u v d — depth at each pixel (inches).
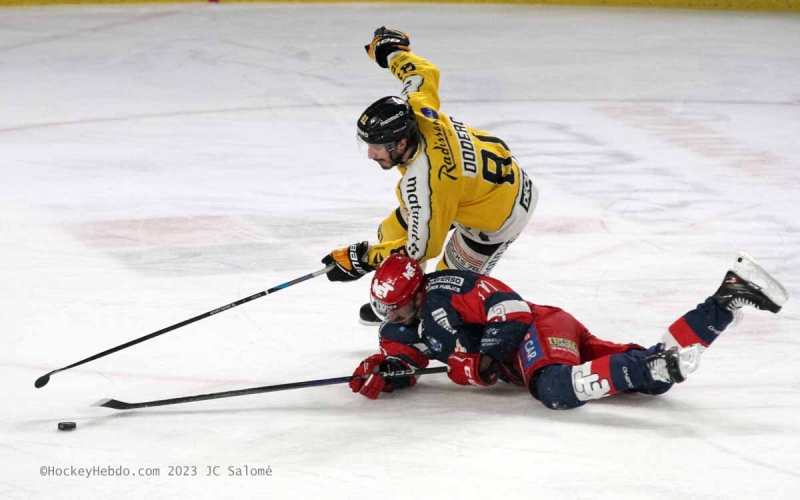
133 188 818.8
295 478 406.0
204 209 772.6
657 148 944.3
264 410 470.3
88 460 420.8
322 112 1051.3
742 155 925.2
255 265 662.5
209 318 578.2
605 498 388.2
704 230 736.3
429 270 671.1
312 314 588.7
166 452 428.5
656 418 457.4
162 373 510.3
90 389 491.2
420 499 388.2
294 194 813.2
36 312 581.6
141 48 1290.6
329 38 1360.7
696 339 446.3
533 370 461.4
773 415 461.4
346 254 496.4
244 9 1524.4
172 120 1013.8
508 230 525.7
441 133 477.4
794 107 1087.6
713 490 394.3
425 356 493.4
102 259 667.4
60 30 1374.3
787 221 756.0
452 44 1348.4
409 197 469.4
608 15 1553.9
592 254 688.4
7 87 1112.8
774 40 1400.1
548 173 868.6
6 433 444.1
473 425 451.8
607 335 562.9
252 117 1030.4
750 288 435.2
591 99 1112.8
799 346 540.7
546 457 421.1
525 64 1254.3
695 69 1242.6
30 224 730.8
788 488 396.2
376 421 457.7
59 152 909.8
